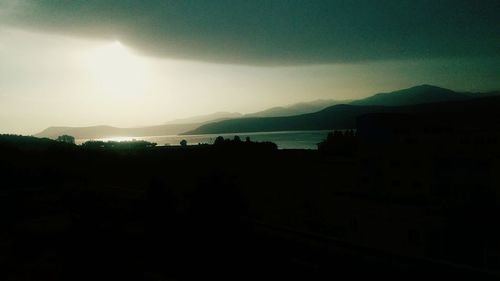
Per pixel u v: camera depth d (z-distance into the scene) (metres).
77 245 14.20
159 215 16.28
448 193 29.86
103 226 16.53
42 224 17.64
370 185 36.53
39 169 39.00
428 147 33.03
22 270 12.11
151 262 12.41
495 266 23.12
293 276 10.49
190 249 13.23
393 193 33.38
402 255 11.13
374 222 30.27
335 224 31.94
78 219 17.28
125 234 15.23
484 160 28.56
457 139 32.19
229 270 11.33
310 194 37.97
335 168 49.91
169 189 17.75
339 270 10.39
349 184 39.28
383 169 35.78
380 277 9.70
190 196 14.84
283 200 37.41
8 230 16.91
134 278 11.10
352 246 12.35
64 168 44.66
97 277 11.39
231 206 14.05
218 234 13.52
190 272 11.27
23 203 22.05
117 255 12.92
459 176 29.81
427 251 26.78
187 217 14.70
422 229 27.20
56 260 12.91
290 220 32.59
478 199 26.61
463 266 9.76
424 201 29.58
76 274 11.65
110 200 21.88
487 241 23.84
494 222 24.41
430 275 9.42
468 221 25.39
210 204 13.97
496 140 29.67
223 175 14.67
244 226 14.22
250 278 10.65
